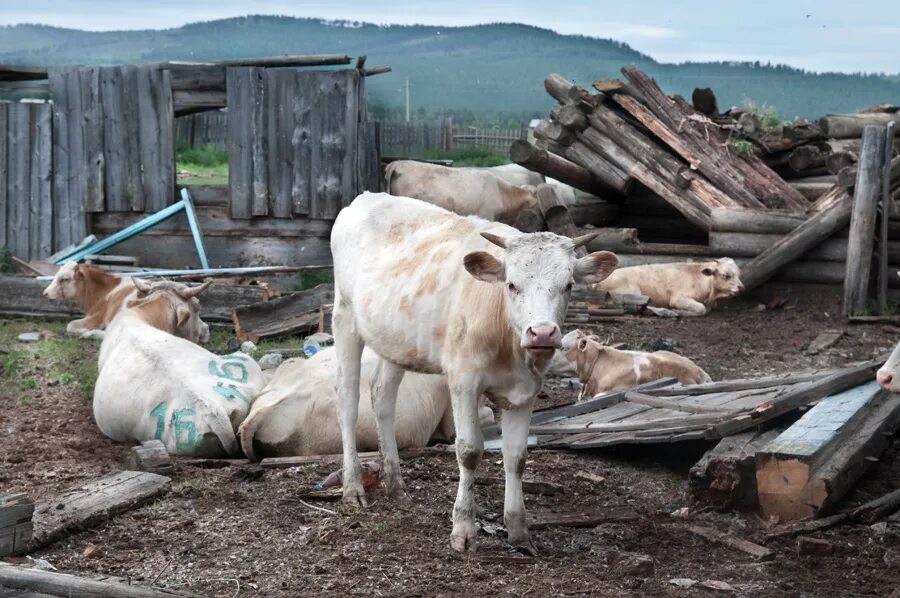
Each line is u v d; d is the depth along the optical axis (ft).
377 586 18.06
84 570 18.56
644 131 55.42
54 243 52.65
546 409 29.60
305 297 42.14
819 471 21.30
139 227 49.62
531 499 23.39
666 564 19.65
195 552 19.60
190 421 25.88
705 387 28.81
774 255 49.11
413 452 26.21
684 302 48.21
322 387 26.04
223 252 52.39
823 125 55.36
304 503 22.67
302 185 51.75
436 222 22.21
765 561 19.74
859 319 45.44
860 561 19.62
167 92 51.37
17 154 52.21
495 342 19.26
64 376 34.68
